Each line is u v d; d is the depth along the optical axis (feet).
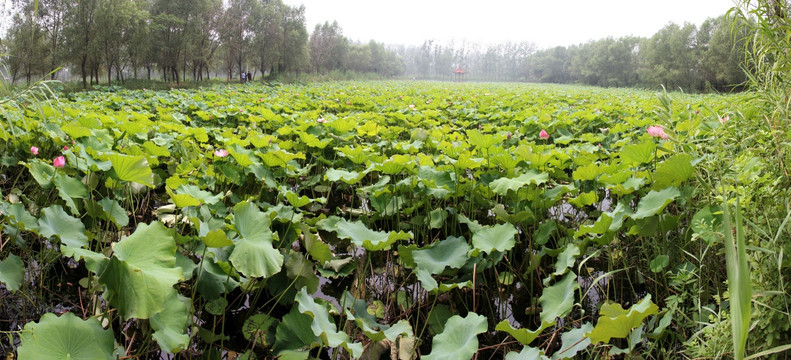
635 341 5.83
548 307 6.77
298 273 8.00
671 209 10.98
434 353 5.88
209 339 6.91
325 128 17.76
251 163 11.60
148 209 12.46
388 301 8.63
